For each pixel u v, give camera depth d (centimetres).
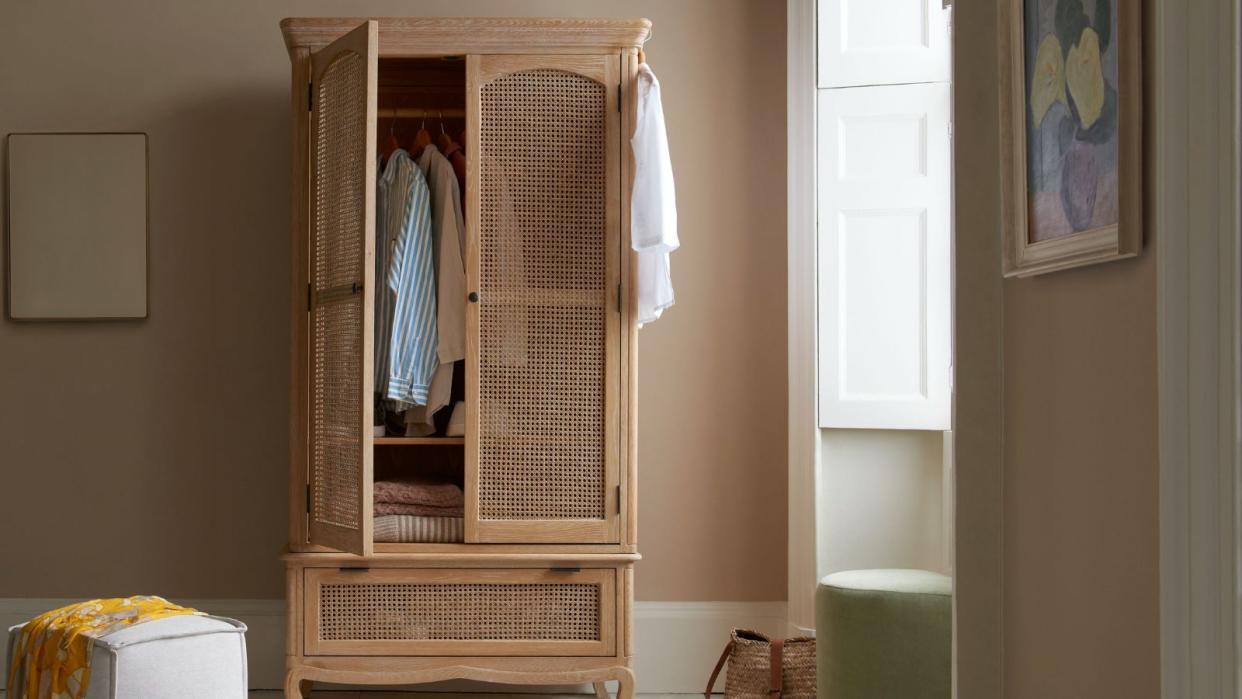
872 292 364
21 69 390
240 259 391
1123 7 139
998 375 198
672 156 393
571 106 333
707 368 392
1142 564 141
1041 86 169
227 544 390
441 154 358
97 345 390
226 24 392
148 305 389
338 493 321
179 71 391
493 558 328
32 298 387
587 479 333
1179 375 126
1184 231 126
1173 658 127
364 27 304
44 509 388
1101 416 154
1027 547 185
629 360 333
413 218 337
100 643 238
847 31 366
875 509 368
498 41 332
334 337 323
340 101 322
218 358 391
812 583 371
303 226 338
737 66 392
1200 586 123
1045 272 170
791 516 380
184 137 391
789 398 382
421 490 339
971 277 199
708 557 392
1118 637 148
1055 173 164
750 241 392
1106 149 147
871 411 363
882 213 364
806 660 333
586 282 334
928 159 361
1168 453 127
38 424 388
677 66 393
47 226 388
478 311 331
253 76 392
